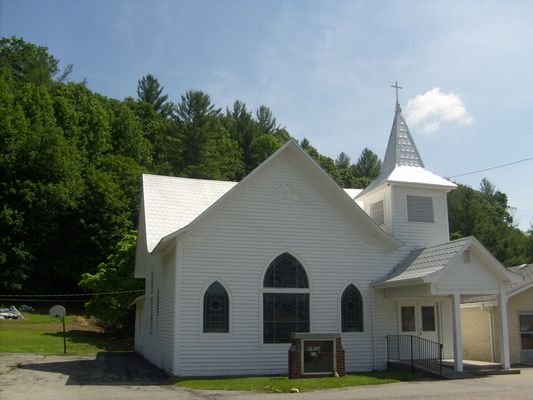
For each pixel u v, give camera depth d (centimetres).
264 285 2167
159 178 2614
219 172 6856
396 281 2152
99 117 6912
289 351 1867
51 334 3928
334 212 2323
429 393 1475
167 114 9438
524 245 5750
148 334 2761
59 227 5612
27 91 6450
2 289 5191
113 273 3909
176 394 1538
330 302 2250
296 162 2298
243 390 1620
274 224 2223
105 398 1452
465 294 2073
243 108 9344
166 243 2131
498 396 1388
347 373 2117
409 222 2531
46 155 5631
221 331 2080
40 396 1495
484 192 8369
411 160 2717
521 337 2536
